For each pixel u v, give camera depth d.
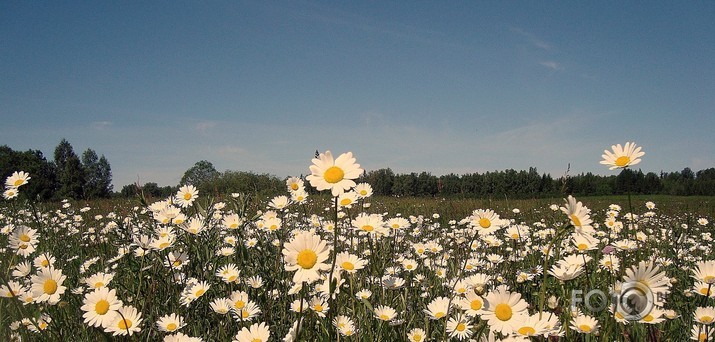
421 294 1.26
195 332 0.99
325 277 1.00
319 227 1.76
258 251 1.28
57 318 1.04
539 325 0.72
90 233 2.04
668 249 1.72
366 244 1.42
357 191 1.49
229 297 1.08
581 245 1.08
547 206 3.31
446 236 2.01
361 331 0.99
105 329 0.84
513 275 1.30
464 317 0.93
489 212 0.91
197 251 1.22
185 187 1.42
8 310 1.08
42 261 1.20
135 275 1.17
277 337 1.01
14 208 2.47
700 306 1.07
